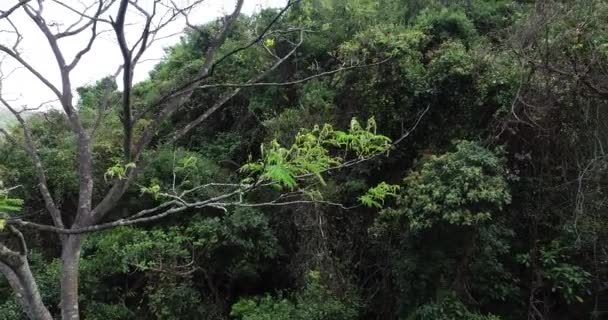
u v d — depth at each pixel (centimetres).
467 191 634
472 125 791
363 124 865
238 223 867
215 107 422
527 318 681
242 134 1136
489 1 1047
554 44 674
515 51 688
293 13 1003
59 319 859
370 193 340
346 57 876
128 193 978
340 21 1009
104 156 1027
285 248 926
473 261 671
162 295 851
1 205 256
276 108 1048
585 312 667
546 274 644
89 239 967
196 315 877
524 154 719
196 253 901
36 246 1064
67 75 414
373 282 825
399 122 856
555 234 700
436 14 930
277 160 245
